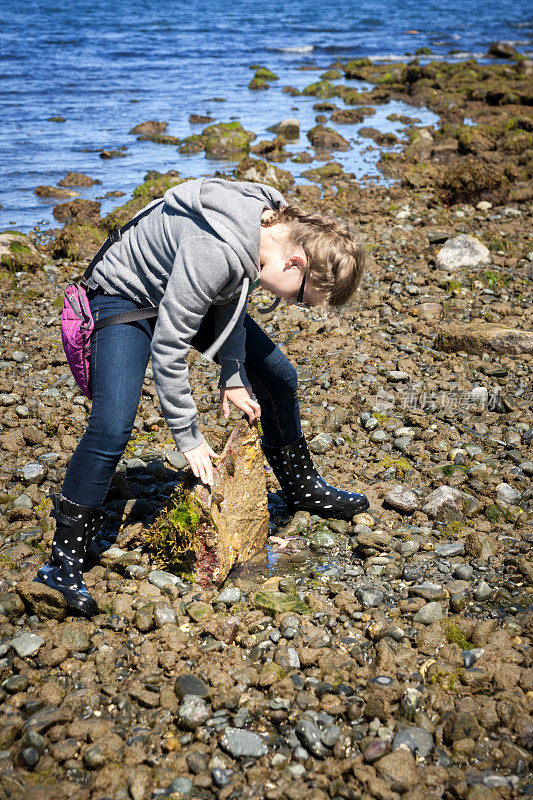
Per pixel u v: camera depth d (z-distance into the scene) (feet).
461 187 36.81
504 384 20.13
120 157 45.75
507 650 10.82
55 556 11.59
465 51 101.76
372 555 13.23
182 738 9.41
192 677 10.25
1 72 70.95
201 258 10.11
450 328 22.34
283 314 24.80
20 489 15.15
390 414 18.60
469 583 12.48
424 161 46.39
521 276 27.63
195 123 55.47
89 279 11.56
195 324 10.43
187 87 69.36
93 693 10.10
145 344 11.41
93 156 45.73
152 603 11.69
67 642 10.84
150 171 40.88
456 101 65.82
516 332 21.48
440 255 28.53
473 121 59.47
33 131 50.96
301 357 21.85
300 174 43.34
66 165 43.60
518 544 13.39
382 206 35.60
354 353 21.89
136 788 8.67
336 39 110.01
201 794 8.79
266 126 55.52
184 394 10.83
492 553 13.21
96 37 97.19
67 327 11.32
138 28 108.58
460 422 18.10
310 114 60.95
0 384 19.72
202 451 11.32
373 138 53.57
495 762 9.23
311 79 76.95
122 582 12.30
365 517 14.20
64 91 64.39
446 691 10.21
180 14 127.95
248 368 12.85
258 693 10.07
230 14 132.16
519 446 16.88
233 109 61.05
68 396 19.43
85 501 11.40
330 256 10.50
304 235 10.56
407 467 16.12
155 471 15.55
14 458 16.35
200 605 11.60
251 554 13.20
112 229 32.53
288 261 10.69
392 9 151.84
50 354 22.24
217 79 74.49
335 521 14.20
